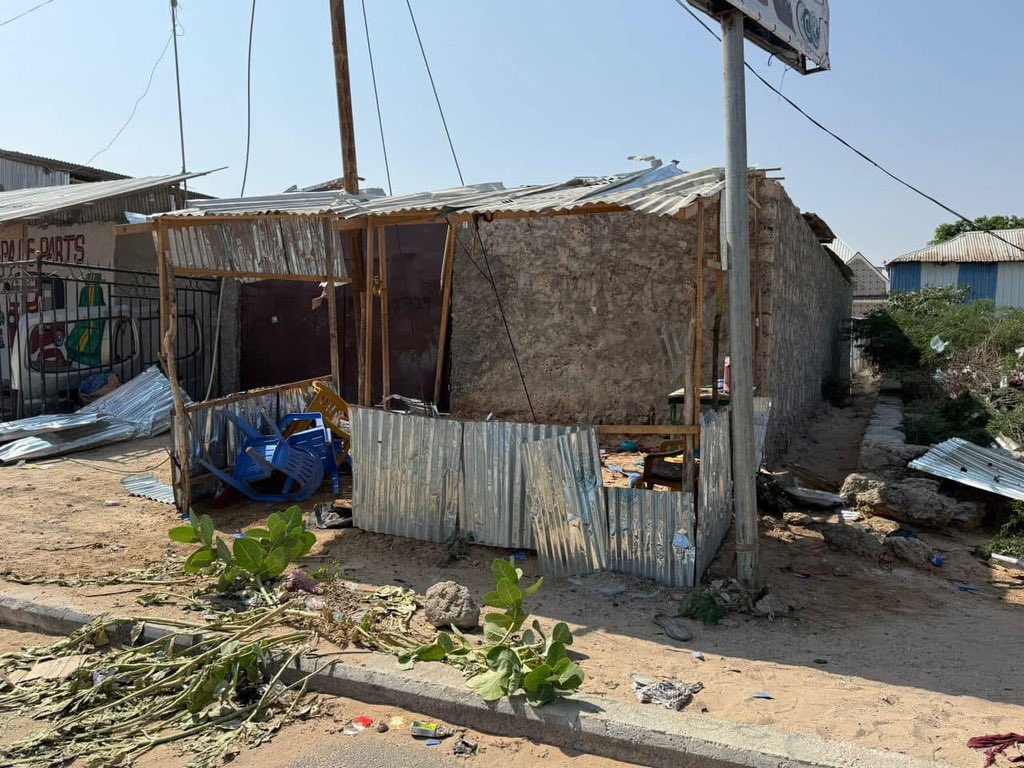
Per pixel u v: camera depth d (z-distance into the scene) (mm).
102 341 12641
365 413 6578
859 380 27375
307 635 4461
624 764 3525
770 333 9125
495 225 10992
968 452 8859
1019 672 4445
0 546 6125
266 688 4105
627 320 10562
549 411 10922
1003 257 29875
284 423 8078
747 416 5387
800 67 6727
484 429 6066
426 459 6312
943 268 30906
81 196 12719
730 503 6809
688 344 5531
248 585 5281
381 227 7453
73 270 13539
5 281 12094
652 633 4824
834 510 7914
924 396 16641
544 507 5715
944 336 19078
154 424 11219
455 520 6246
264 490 7961
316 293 12977
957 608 5570
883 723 3746
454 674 4047
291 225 8625
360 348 8461
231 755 3541
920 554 6539
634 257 10500
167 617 4773
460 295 11281
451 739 3705
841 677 4305
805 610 5332
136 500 7773
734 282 5301
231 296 13461
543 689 3820
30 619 4895
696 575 5445
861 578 6078
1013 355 15898
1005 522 7562
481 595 5363
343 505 7086
